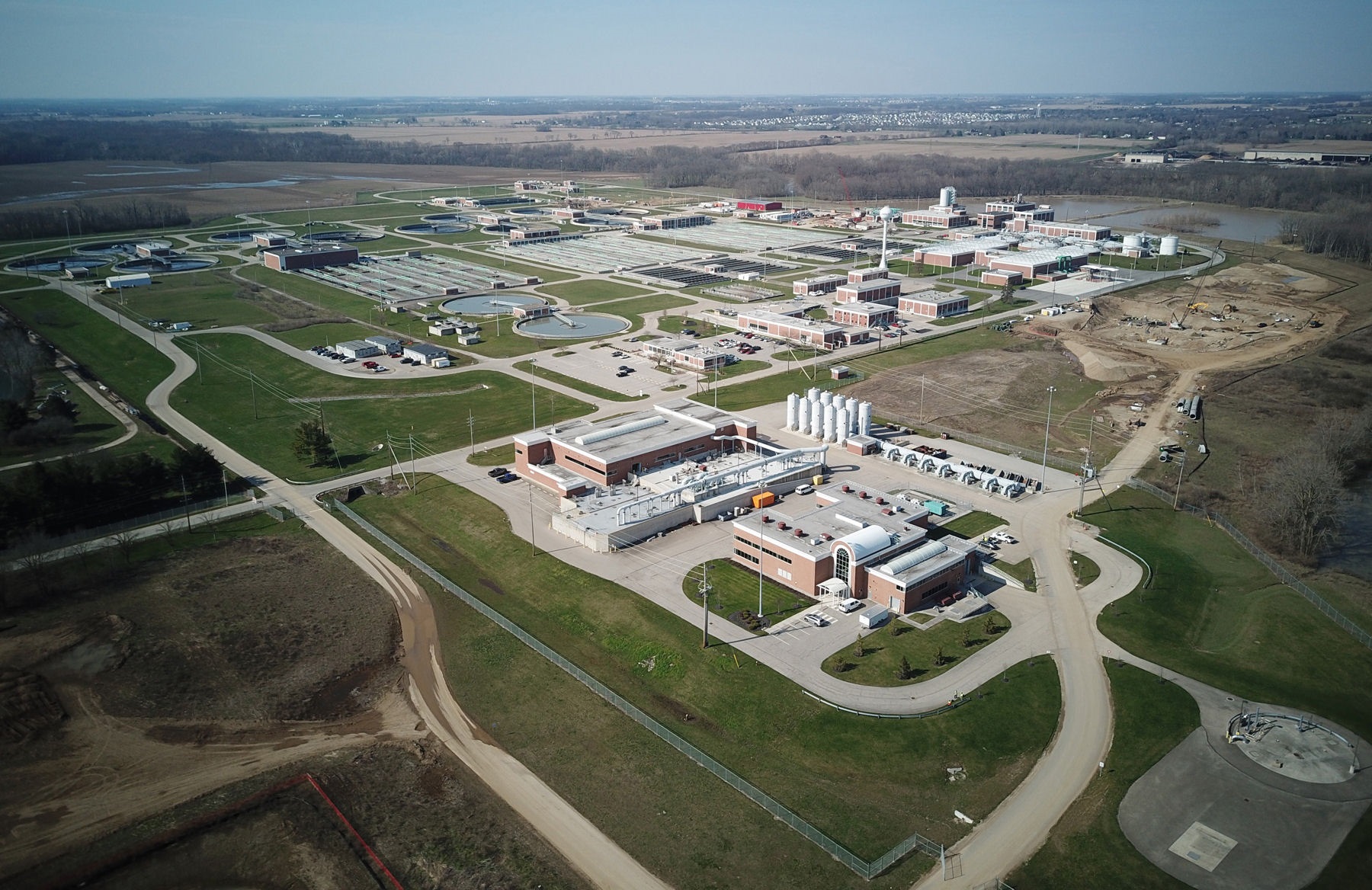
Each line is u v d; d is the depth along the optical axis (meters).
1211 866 61.41
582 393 160.88
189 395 161.00
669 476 122.69
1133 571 100.06
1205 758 71.88
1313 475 108.31
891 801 68.19
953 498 118.44
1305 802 67.06
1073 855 62.66
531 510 116.00
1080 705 78.31
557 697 80.81
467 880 61.19
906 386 163.00
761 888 60.41
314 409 154.12
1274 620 90.88
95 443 136.62
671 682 82.44
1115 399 154.62
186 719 77.56
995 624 89.69
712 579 99.44
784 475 121.44
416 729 76.75
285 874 61.88
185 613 93.44
